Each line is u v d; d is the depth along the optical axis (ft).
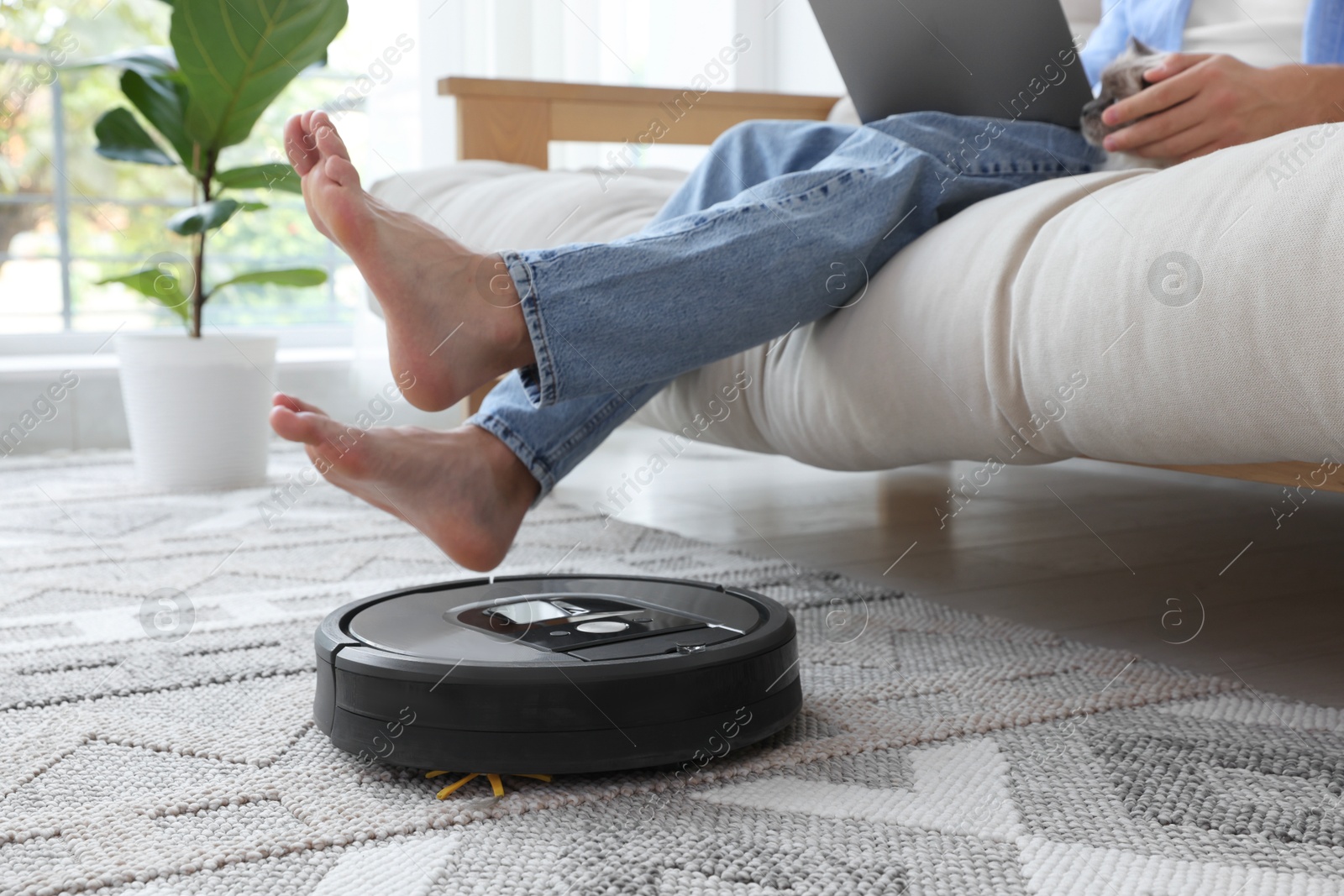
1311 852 1.94
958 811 2.14
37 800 2.21
